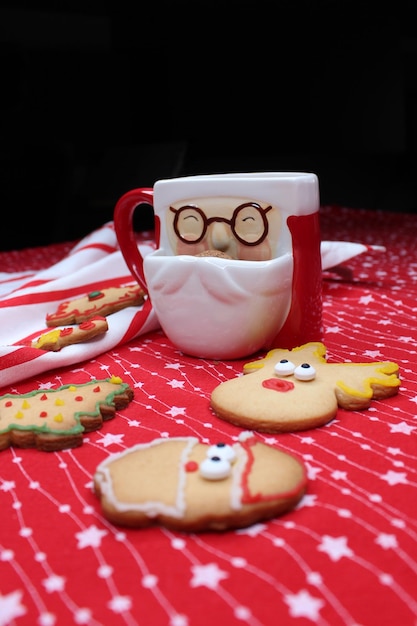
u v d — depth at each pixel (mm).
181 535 261
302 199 418
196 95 1514
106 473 285
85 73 1518
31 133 1496
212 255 431
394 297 575
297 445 323
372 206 1533
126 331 473
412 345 459
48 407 354
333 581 233
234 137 1534
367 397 357
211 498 264
